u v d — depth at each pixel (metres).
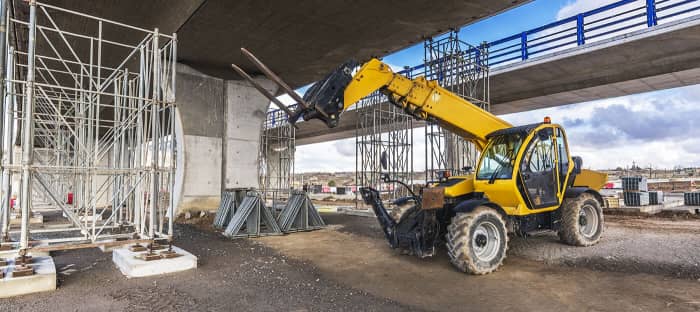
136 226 7.93
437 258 7.36
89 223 11.22
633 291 5.21
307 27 12.59
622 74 15.01
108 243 6.59
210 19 11.95
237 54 15.02
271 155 32.03
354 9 11.41
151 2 11.02
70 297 5.12
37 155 16.12
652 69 14.26
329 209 19.77
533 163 7.43
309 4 11.08
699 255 7.27
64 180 14.62
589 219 8.50
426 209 6.33
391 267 6.74
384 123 19.66
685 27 11.50
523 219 7.55
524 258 7.17
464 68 13.04
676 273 6.07
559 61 14.33
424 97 7.30
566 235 8.06
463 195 7.58
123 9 11.39
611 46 12.99
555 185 7.73
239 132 16.91
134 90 10.24
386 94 7.29
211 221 13.65
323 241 9.59
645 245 8.27
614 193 21.31
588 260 6.95
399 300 4.96
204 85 16.23
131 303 4.88
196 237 10.30
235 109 16.88
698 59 13.11
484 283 5.67
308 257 7.68
